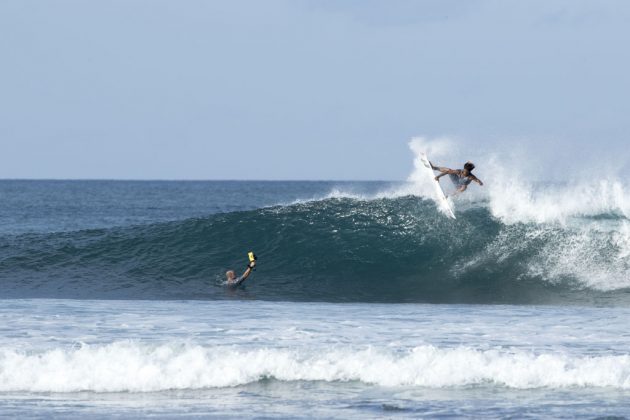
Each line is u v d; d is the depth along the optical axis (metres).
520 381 41.41
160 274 78.81
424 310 64.06
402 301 69.94
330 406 37.41
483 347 47.75
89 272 79.56
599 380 41.41
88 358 42.44
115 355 42.84
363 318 58.75
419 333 52.12
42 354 43.75
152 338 48.94
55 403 37.44
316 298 70.81
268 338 49.53
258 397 38.84
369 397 38.91
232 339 49.03
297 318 58.22
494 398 38.84
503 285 74.81
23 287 74.38
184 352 43.78
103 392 39.53
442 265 79.06
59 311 60.19
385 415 36.03
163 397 38.81
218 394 39.34
